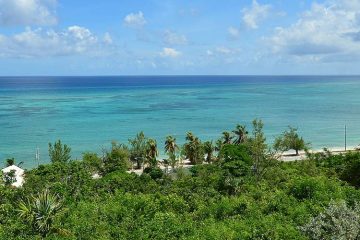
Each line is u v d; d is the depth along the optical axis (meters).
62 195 52.53
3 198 52.97
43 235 36.06
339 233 27.95
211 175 61.62
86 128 156.38
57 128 155.75
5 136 139.88
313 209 39.31
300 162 71.44
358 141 133.88
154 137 140.38
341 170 62.44
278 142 92.88
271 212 41.84
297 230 32.78
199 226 38.91
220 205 43.56
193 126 163.38
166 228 37.47
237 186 54.19
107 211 43.69
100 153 118.38
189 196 51.78
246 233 33.53
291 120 179.75
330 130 154.50
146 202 46.50
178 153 102.12
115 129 154.88
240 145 77.31
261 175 62.00
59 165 71.81
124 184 61.53
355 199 40.81
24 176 69.31
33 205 37.12
